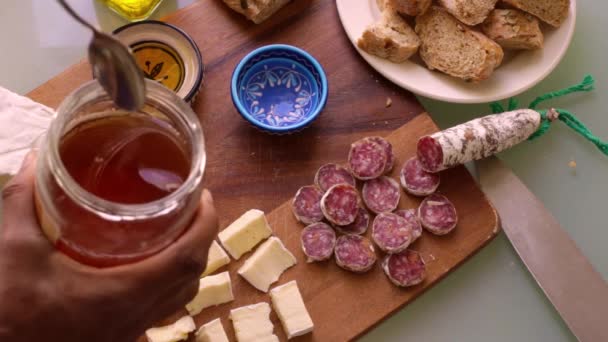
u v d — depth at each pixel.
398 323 0.76
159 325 0.70
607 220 0.82
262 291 0.73
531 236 0.77
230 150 0.78
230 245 0.73
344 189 0.74
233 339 0.72
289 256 0.74
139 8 0.81
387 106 0.80
